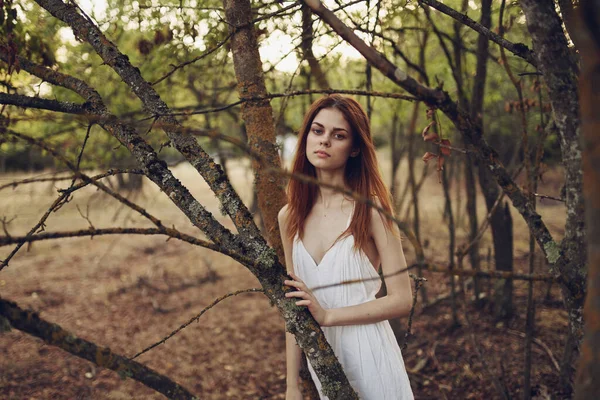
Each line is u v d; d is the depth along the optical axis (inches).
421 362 129.3
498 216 145.0
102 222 324.2
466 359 129.3
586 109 25.9
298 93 49.5
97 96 51.1
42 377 132.0
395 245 59.1
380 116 170.2
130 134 49.6
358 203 59.5
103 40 53.8
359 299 58.7
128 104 141.2
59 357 145.0
